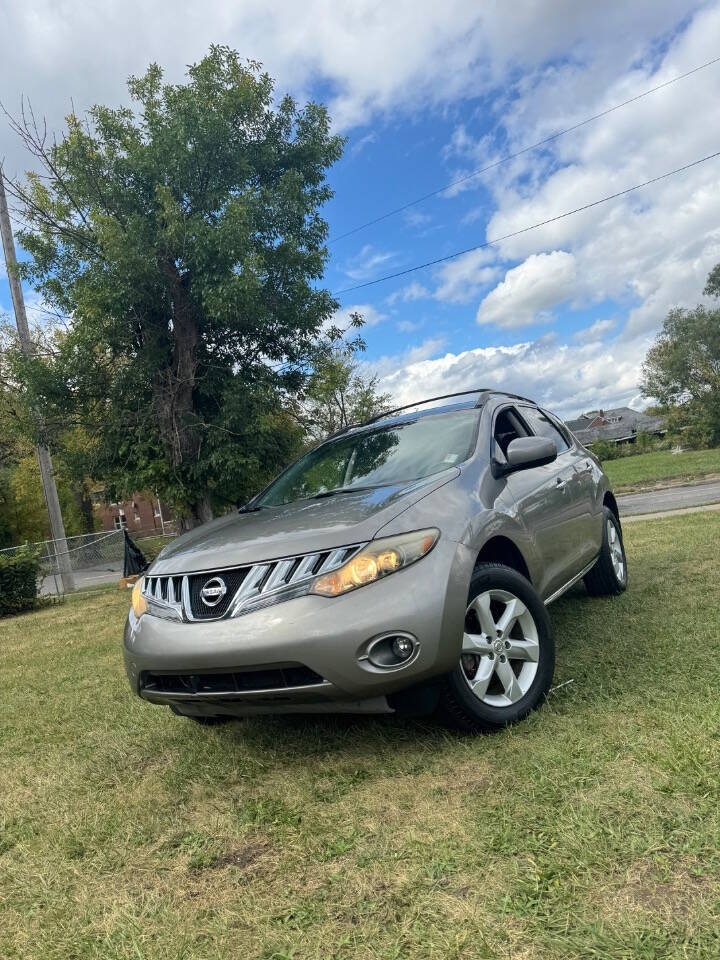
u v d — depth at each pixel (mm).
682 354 58406
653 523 9867
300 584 2730
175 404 14234
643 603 4855
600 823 2104
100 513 58719
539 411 5141
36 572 13625
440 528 2912
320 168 15750
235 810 2699
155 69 14367
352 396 38156
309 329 15328
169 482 14070
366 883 2049
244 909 2031
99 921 2098
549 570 3852
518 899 1837
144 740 3725
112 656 6590
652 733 2650
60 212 14406
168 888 2229
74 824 2811
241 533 3238
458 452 3662
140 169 13539
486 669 2965
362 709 2699
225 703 2885
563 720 2934
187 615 2934
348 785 2721
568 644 4078
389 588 2680
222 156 14070
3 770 3621
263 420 14328
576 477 4734
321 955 1772
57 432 15094
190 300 14070
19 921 2176
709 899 1706
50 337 24375
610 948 1599
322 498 3607
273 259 14602
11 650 8039
